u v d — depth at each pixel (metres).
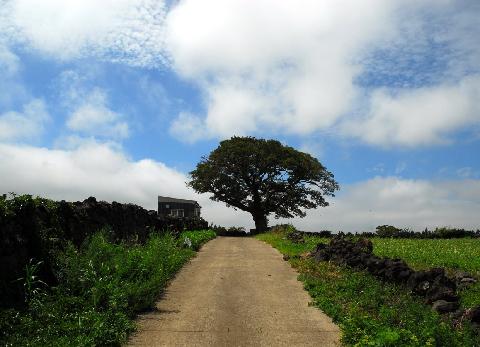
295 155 67.38
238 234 58.38
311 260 19.67
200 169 67.12
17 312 9.39
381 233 45.81
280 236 35.69
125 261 14.41
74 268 12.09
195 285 15.14
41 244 11.36
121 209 19.94
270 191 67.31
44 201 13.18
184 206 62.06
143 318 11.09
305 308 12.27
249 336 9.91
